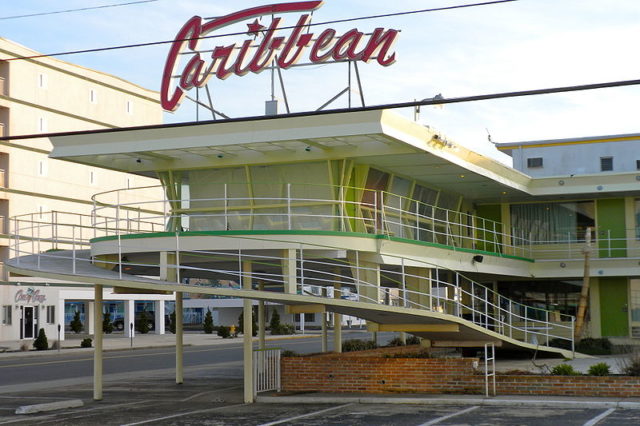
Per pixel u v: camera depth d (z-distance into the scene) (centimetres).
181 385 2811
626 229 3953
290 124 2372
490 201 4019
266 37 2553
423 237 3225
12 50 6356
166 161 2745
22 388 2850
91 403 2320
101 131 2067
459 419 1816
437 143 2583
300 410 2055
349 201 2591
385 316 2420
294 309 2461
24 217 6412
